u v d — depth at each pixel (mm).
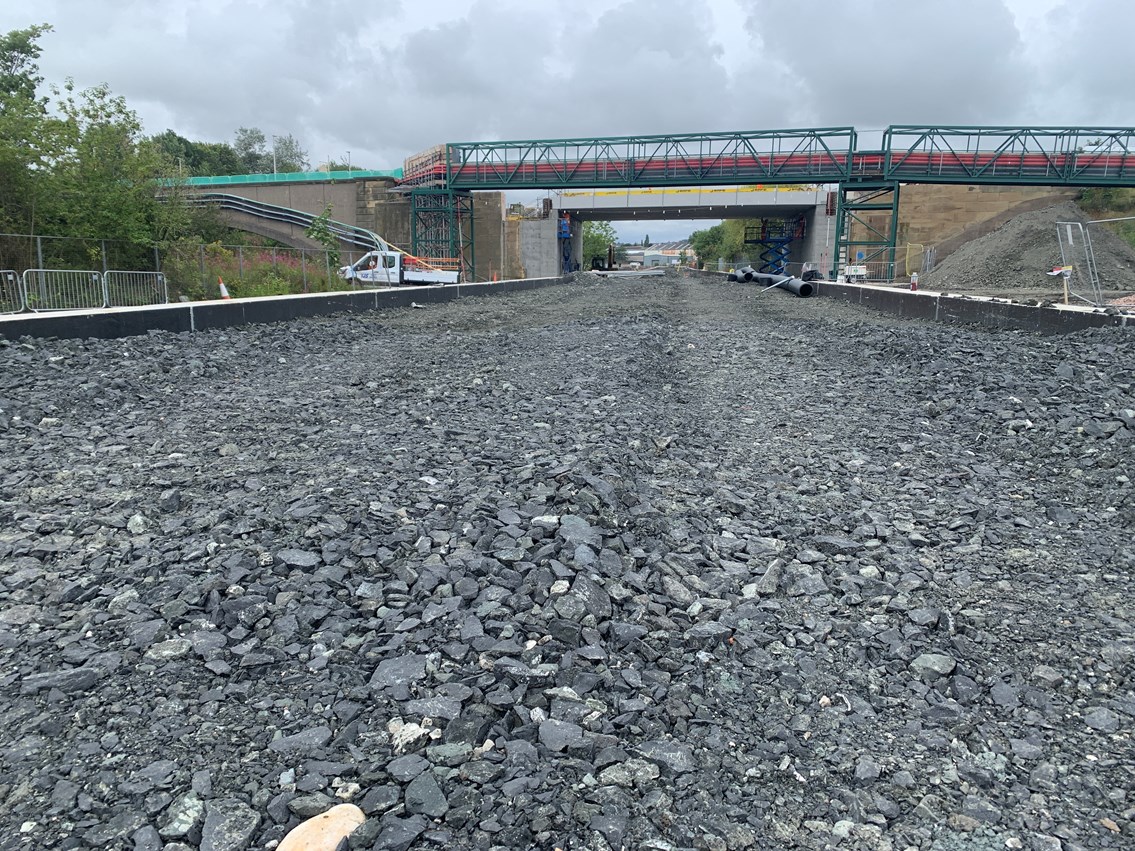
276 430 8469
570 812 2846
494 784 2977
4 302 20328
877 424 9742
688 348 17500
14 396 9359
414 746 3168
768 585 4973
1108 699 3857
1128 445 7832
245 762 3057
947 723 3654
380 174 75938
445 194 63688
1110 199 62781
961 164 50656
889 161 51500
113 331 14539
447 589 4430
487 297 39719
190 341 14984
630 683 3744
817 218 76875
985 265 42812
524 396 10820
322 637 3943
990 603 4898
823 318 24812
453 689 3521
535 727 3334
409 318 24953
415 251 65188
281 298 20719
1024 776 3293
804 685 3930
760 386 12555
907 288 36062
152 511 5637
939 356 13477
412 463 6922
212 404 9938
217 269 32375
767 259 94188
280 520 5258
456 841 2695
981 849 2848
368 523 5250
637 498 6156
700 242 172500
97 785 2875
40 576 4527
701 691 3760
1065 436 8383
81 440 7957
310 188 77500
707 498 6648
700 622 4398
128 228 28406
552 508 5648
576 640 4016
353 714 3359
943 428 9570
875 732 3572
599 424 8734
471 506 5629
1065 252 21188
